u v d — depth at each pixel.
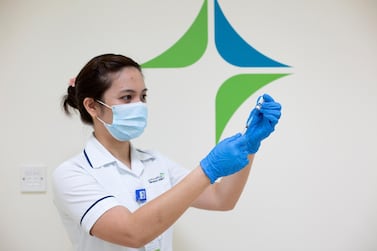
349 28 1.40
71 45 1.37
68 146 1.38
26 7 1.37
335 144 1.41
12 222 1.38
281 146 1.40
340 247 1.42
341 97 1.40
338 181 1.41
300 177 1.41
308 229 1.41
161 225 0.74
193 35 1.38
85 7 1.37
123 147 1.04
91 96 0.95
